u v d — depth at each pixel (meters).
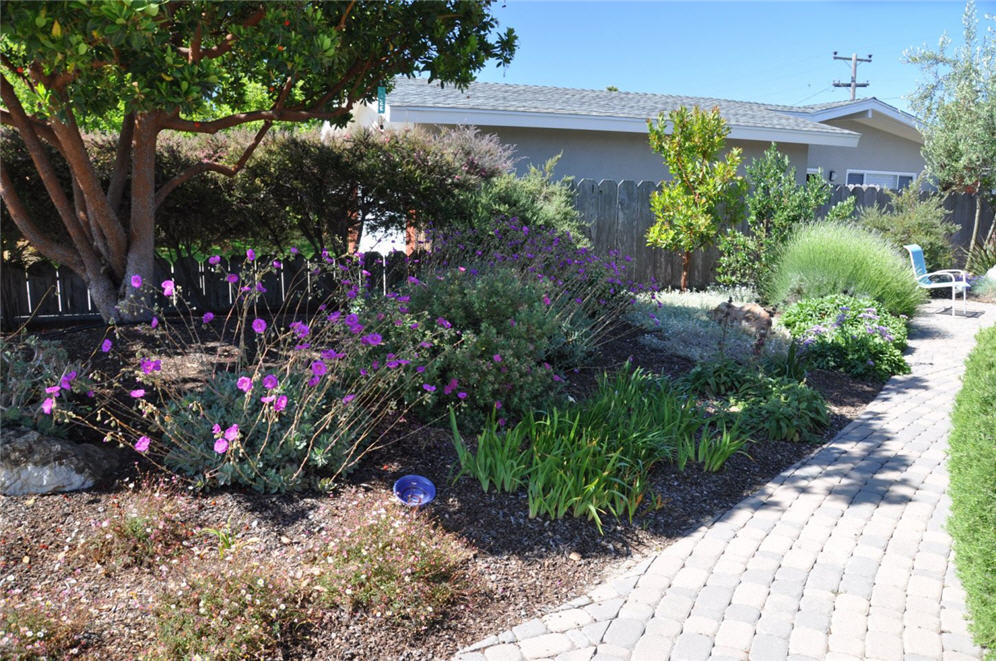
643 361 6.75
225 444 3.40
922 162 17.61
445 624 2.92
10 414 3.72
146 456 3.83
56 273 7.72
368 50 6.26
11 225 7.32
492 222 8.19
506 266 6.63
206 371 4.87
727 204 10.70
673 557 3.51
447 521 3.62
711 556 3.53
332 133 8.82
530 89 14.76
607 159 13.04
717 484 4.41
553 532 3.66
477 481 4.04
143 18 3.71
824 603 3.10
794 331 7.93
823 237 9.71
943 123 13.33
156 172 7.61
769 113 15.98
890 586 3.24
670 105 14.73
